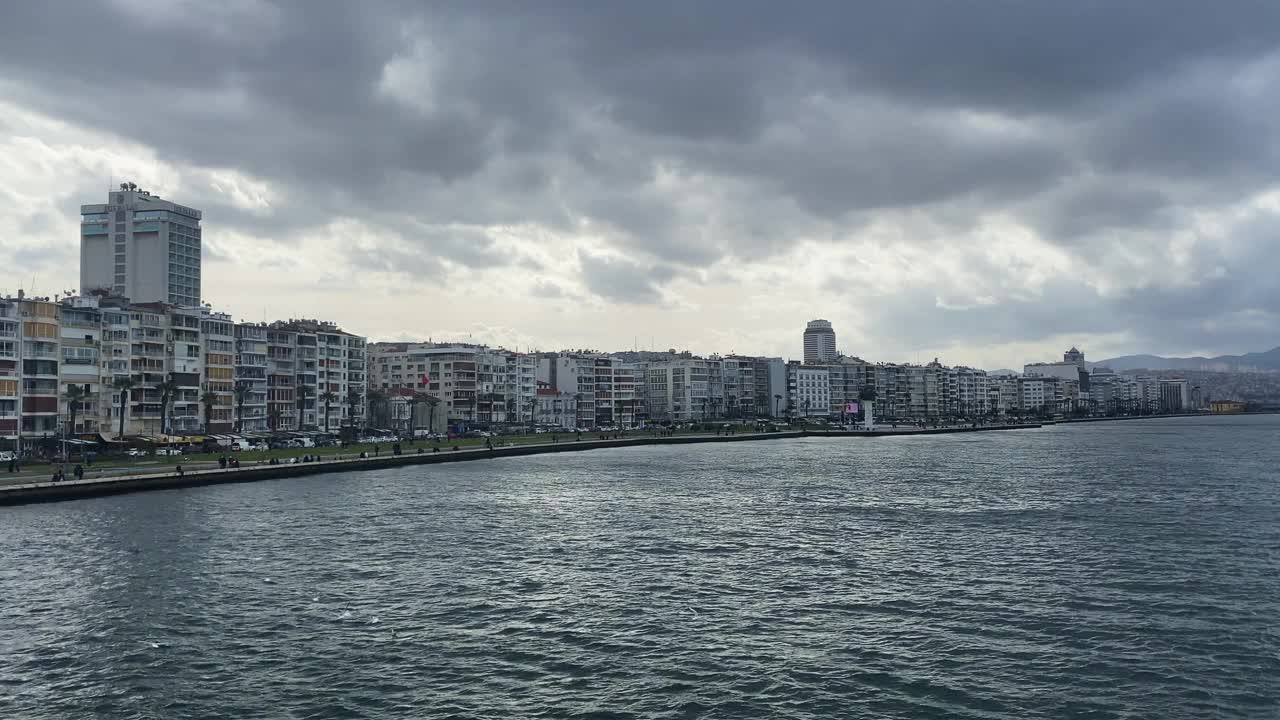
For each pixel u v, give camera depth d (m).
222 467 126.94
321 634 50.09
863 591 60.09
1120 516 93.38
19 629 50.94
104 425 165.00
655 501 107.12
